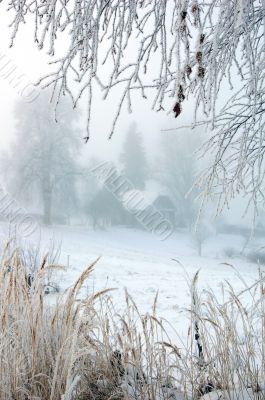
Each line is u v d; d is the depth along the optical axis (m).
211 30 2.45
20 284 2.68
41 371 2.46
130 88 2.18
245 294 6.98
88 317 2.73
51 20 2.18
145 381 2.50
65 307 2.60
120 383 2.58
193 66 2.64
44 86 2.24
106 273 10.53
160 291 7.84
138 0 2.38
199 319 2.65
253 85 2.00
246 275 12.70
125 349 2.58
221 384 2.47
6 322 2.44
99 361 2.72
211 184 3.67
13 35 2.37
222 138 3.53
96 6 2.25
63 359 2.40
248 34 1.94
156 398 2.48
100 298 3.00
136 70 2.19
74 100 2.19
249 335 2.59
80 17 2.27
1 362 2.30
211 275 12.38
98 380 2.66
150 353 2.60
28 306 2.54
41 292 2.62
